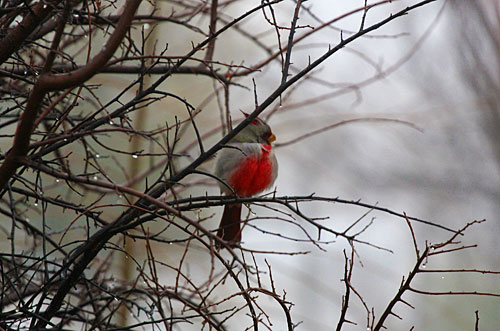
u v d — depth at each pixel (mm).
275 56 9570
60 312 7559
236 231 10922
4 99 7609
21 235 13102
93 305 8133
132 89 13250
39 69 8117
